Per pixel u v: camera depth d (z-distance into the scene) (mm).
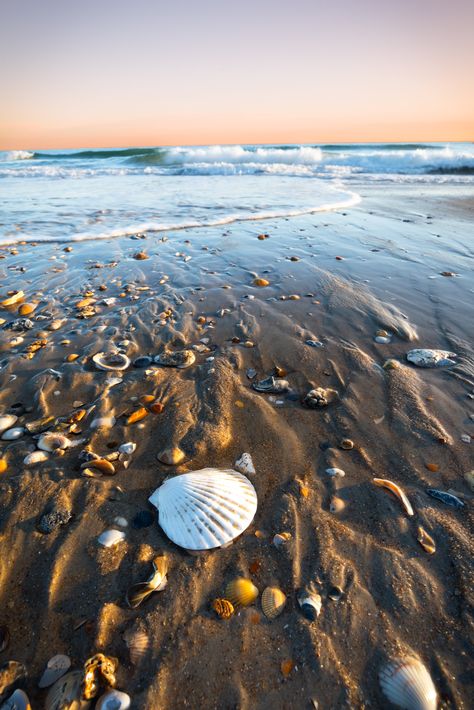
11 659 248
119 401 482
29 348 599
